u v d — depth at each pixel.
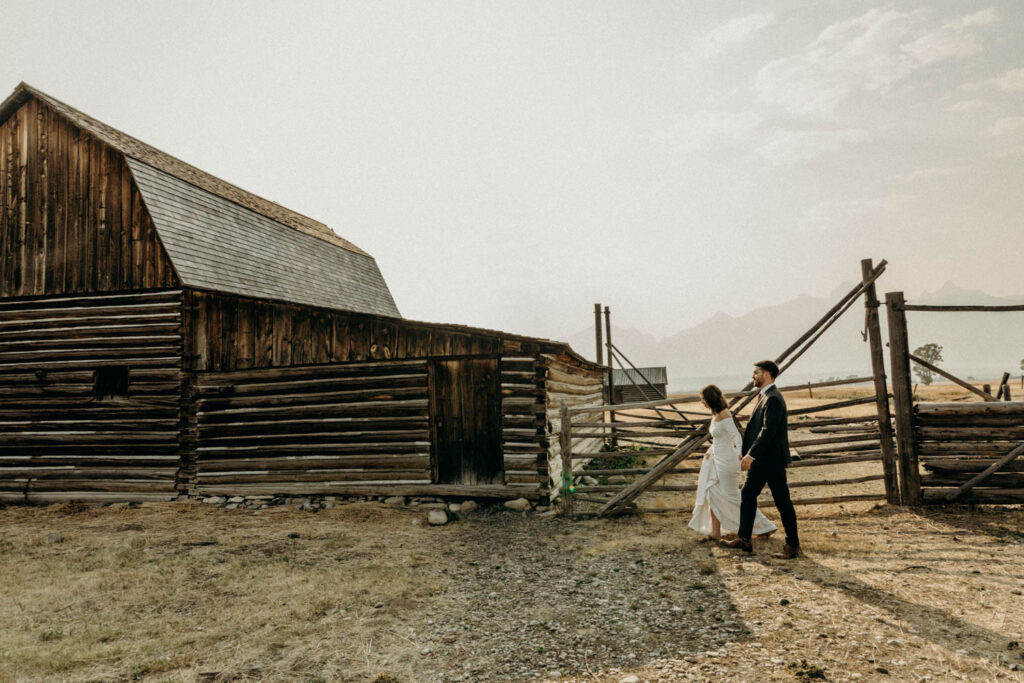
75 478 10.78
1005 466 7.54
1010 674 3.30
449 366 10.27
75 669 4.04
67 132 11.38
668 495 10.21
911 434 7.96
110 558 6.89
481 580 5.91
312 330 10.77
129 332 10.91
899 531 6.79
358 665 3.99
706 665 3.62
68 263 11.09
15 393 11.08
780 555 5.95
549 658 3.94
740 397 7.92
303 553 7.07
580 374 14.41
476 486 9.88
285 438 10.61
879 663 3.51
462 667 3.88
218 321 10.88
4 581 6.05
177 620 4.95
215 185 14.55
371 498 10.19
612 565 6.09
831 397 53.22
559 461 10.55
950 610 4.33
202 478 10.65
